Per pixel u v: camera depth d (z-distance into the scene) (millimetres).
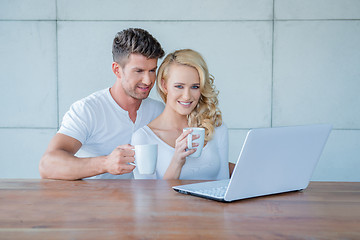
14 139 2920
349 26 2795
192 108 1635
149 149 1230
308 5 2791
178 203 987
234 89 2869
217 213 901
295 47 2826
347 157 2883
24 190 1131
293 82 2850
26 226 810
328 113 2861
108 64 2871
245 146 952
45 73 2877
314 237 750
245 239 738
